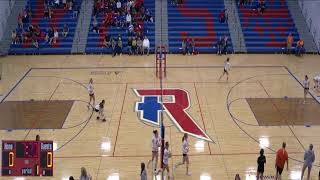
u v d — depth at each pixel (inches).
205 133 748.0
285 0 1441.9
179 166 639.1
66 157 669.3
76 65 1159.0
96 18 1374.3
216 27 1355.8
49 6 1387.8
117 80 1027.3
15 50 1268.5
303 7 1396.4
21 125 781.3
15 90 965.2
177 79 1031.6
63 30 1316.4
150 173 620.7
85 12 1405.0
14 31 1289.4
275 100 899.4
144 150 690.8
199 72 1087.6
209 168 633.6
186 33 1332.4
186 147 612.4
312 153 587.5
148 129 765.9
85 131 759.7
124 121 799.1
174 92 942.4
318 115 824.3
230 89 963.3
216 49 1278.3
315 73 1079.0
